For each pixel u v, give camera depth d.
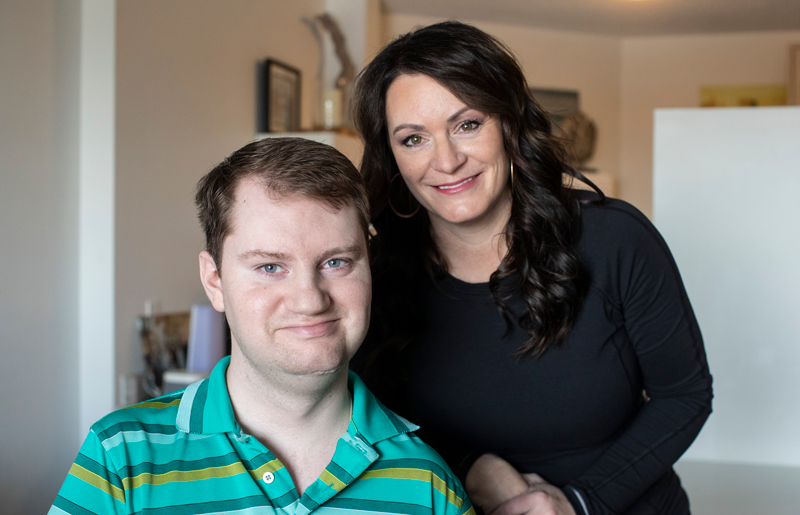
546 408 1.28
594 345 1.27
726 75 6.07
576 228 1.28
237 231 0.85
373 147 1.31
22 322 2.24
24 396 2.25
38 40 2.29
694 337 1.32
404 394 1.36
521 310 1.27
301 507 0.85
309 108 4.31
